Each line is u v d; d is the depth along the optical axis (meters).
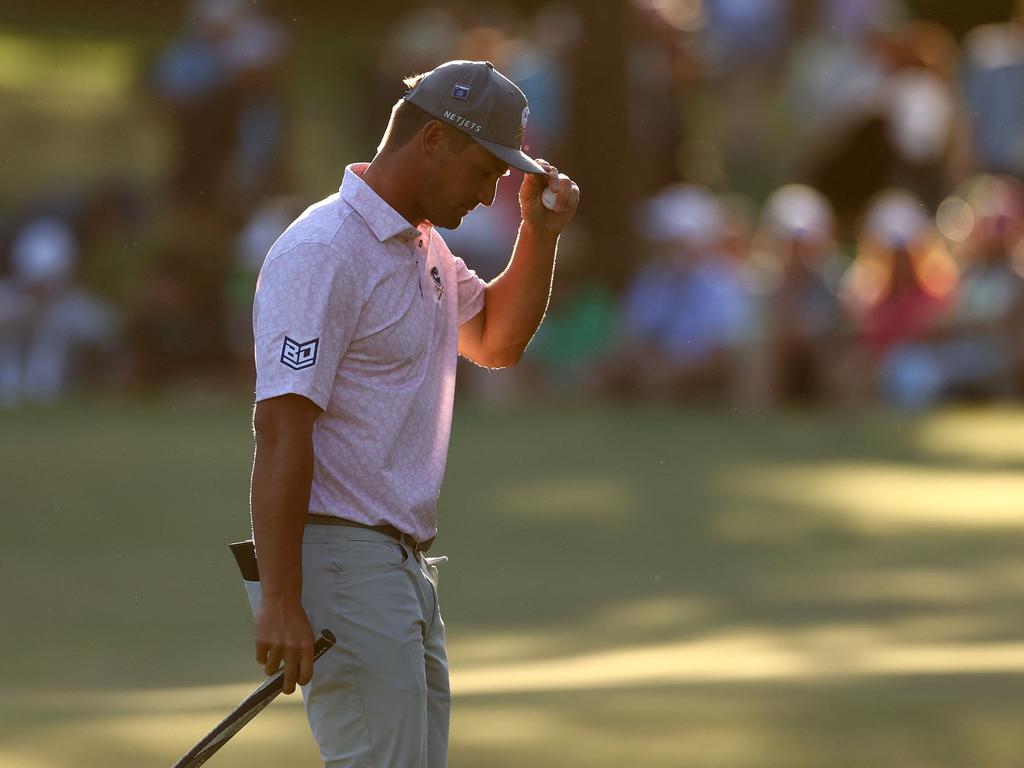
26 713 17.03
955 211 45.22
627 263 43.19
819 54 49.88
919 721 15.95
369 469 10.92
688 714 16.38
